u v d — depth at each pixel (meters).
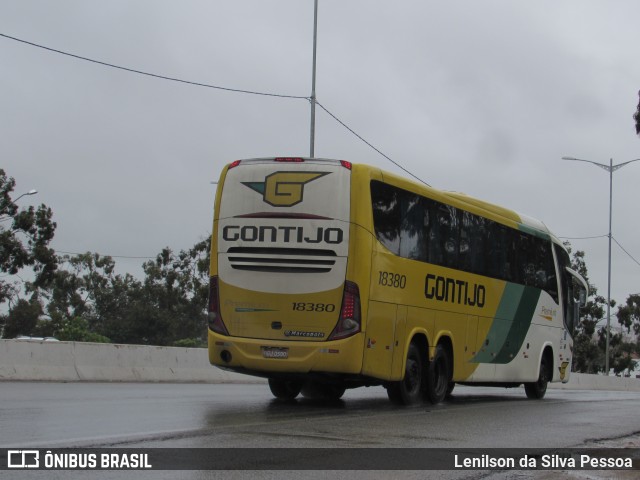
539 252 18.70
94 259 73.88
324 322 11.99
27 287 62.34
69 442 7.77
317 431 9.30
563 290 20.12
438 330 14.20
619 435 10.41
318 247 12.10
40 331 64.88
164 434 8.49
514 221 17.39
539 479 7.18
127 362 19.92
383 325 12.52
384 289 12.56
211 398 13.99
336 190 12.21
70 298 71.62
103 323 70.25
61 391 14.62
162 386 18.16
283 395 14.56
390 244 12.80
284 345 12.06
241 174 12.62
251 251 12.37
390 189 12.92
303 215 12.21
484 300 15.88
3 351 17.28
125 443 7.82
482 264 15.84
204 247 65.31
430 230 14.01
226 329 12.38
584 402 17.44
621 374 69.88
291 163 12.43
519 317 17.42
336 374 12.08
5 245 53.28
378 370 12.42
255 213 12.40
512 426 11.03
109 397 13.31
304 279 12.12
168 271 65.75
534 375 18.23
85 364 18.91
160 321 65.50
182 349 21.67
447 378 14.68
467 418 11.94
